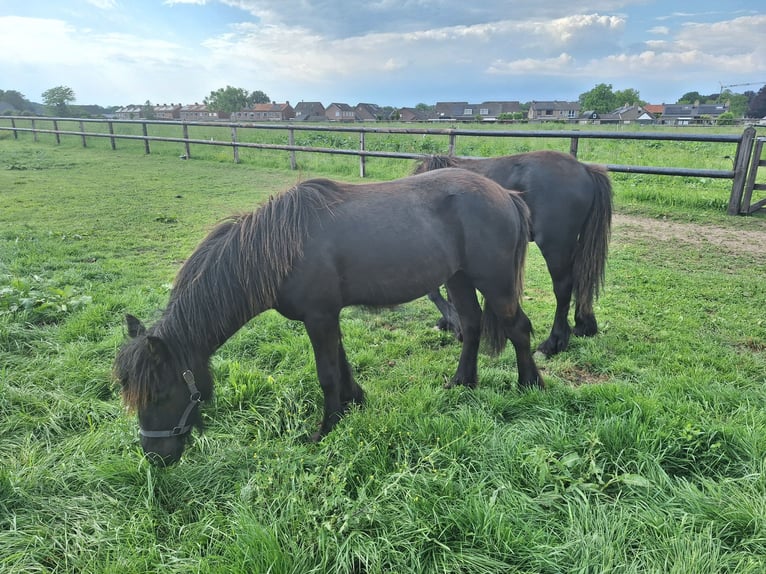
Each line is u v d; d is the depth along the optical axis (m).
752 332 3.60
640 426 2.30
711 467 2.15
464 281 3.01
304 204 2.43
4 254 5.61
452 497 1.98
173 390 2.12
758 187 6.56
